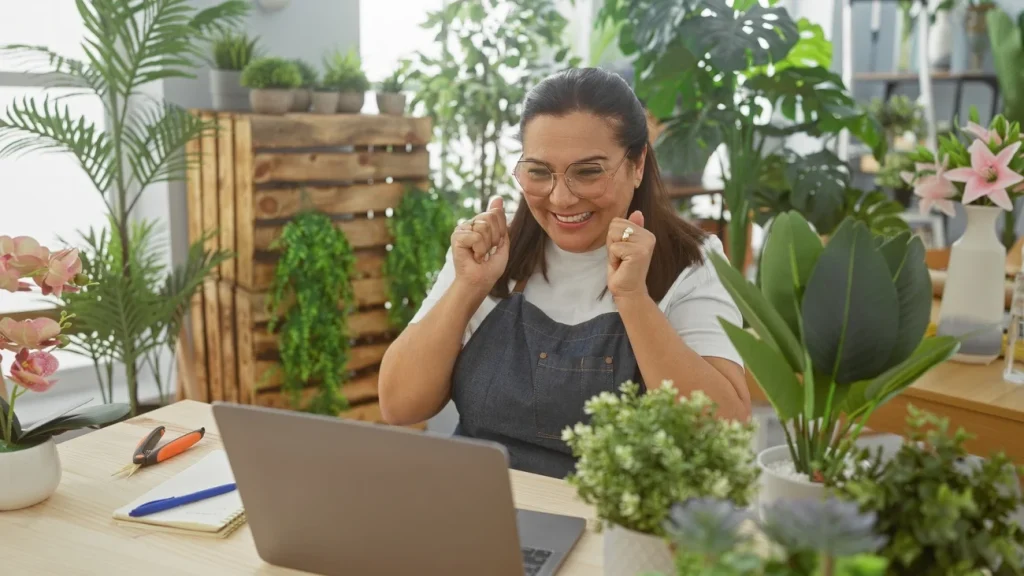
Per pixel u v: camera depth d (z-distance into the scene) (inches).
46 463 48.4
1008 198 77.5
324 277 118.4
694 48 129.3
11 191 123.3
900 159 175.5
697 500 28.8
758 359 41.1
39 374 49.2
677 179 189.5
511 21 147.9
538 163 59.9
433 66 146.7
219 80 119.1
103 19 101.0
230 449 39.9
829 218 137.4
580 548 43.9
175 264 128.6
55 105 101.3
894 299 40.3
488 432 64.1
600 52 178.2
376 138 121.4
